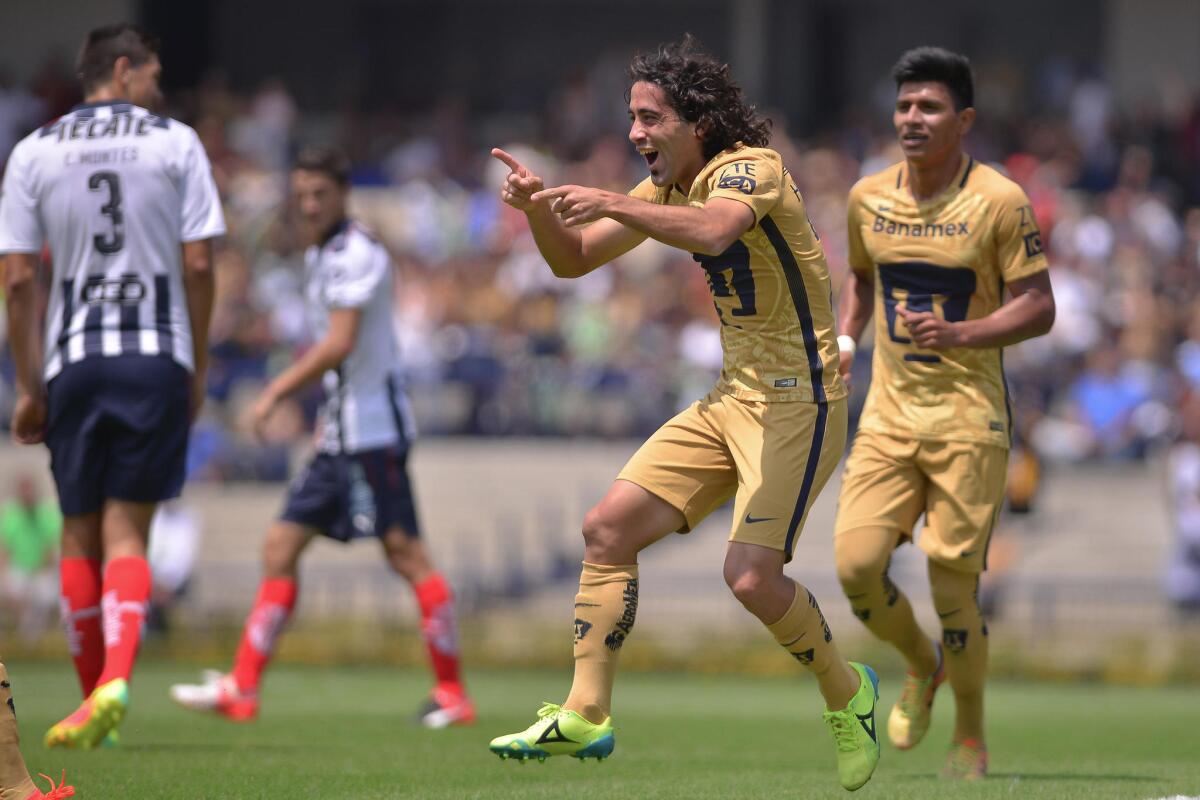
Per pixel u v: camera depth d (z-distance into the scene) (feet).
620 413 208.33
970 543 69.77
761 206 54.13
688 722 101.91
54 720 88.28
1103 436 200.44
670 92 55.93
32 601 164.86
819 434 56.49
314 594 177.68
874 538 70.38
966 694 71.05
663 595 175.01
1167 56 304.71
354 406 91.50
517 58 334.24
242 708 90.58
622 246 58.65
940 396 70.44
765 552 55.57
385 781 62.69
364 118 316.60
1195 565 164.96
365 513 91.66
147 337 71.15
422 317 223.10
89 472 71.26
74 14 317.83
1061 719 110.52
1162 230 250.57
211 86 306.55
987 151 278.26
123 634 69.41
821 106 325.42
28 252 71.97
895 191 72.49
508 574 183.52
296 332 227.20
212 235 72.02
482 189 281.13
